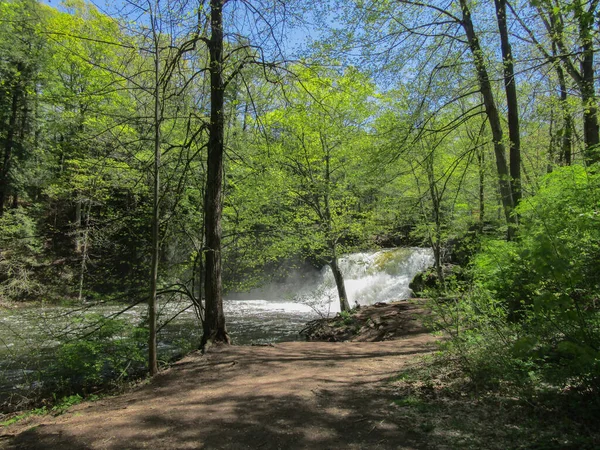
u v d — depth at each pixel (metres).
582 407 3.33
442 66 8.11
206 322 8.25
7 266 9.79
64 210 21.89
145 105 7.92
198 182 9.48
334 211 14.63
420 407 3.96
